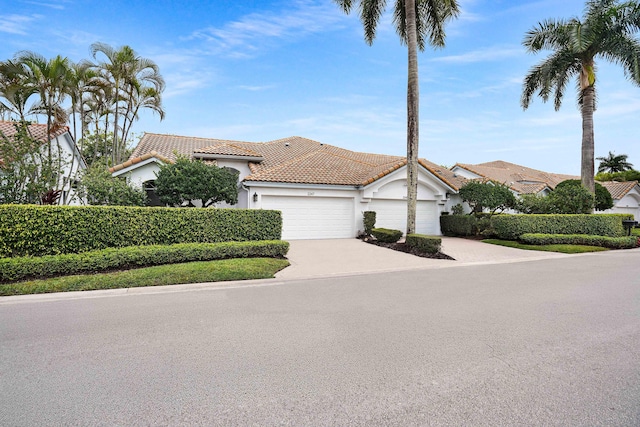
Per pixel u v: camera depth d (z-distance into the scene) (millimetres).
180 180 14664
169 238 11484
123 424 2936
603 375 3789
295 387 3539
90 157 30375
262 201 17781
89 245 10203
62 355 4344
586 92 20297
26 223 9367
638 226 27672
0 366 4051
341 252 14250
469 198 20438
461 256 13734
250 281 8945
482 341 4777
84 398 3350
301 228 18438
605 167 53000
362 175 20359
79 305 6699
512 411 3105
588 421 2955
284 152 23938
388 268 11086
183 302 6902
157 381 3674
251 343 4715
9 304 6820
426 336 4961
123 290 7926
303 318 5812
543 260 13070
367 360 4168
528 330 5219
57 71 13305
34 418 3025
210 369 3947
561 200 19078
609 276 9664
